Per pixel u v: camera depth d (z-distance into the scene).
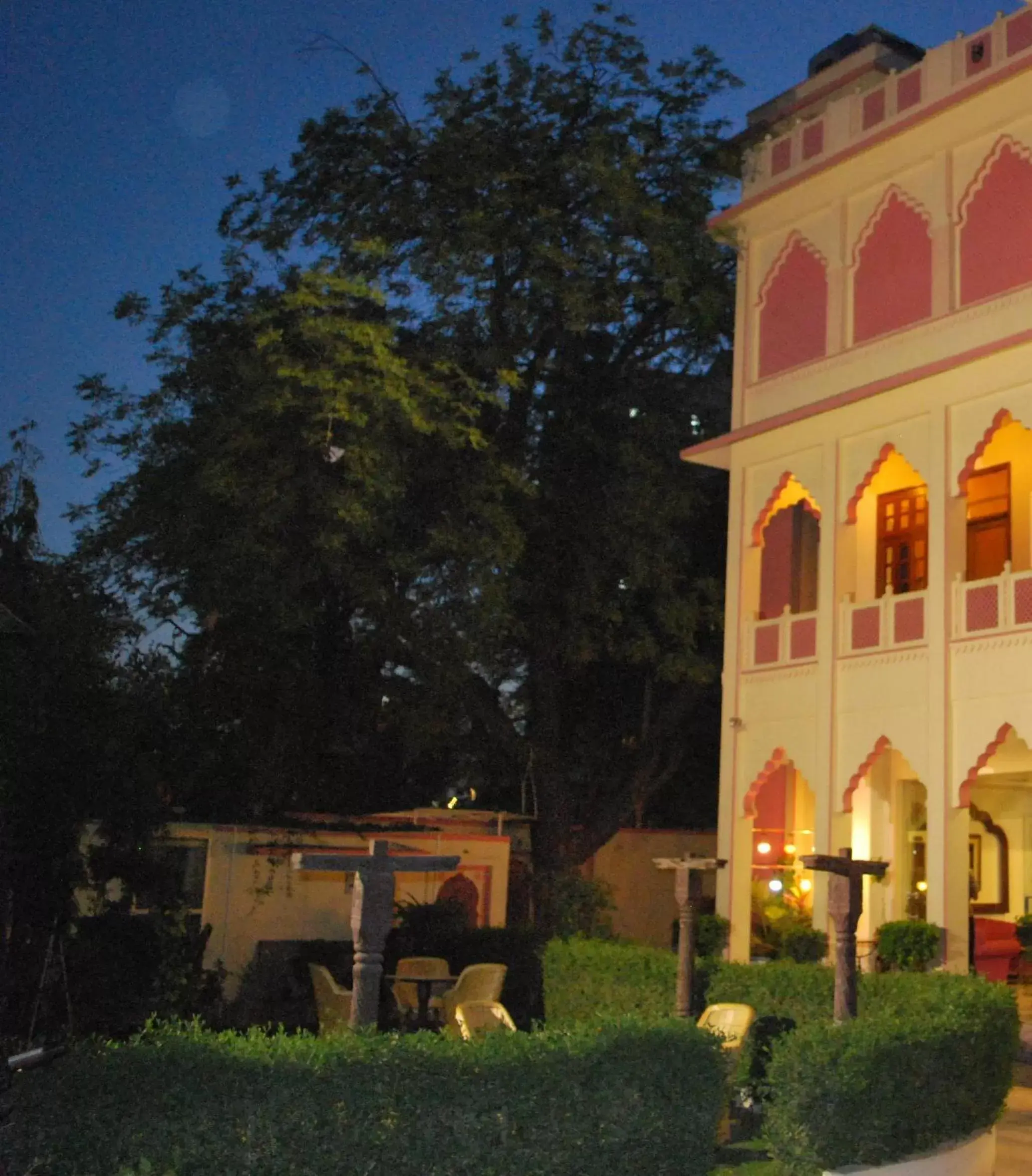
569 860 21.11
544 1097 6.60
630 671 22.55
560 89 19.91
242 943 15.48
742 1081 10.28
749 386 18.16
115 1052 6.27
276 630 18.09
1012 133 15.09
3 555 12.09
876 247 16.66
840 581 16.33
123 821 12.55
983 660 14.53
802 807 19.30
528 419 20.64
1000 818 20.33
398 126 20.02
